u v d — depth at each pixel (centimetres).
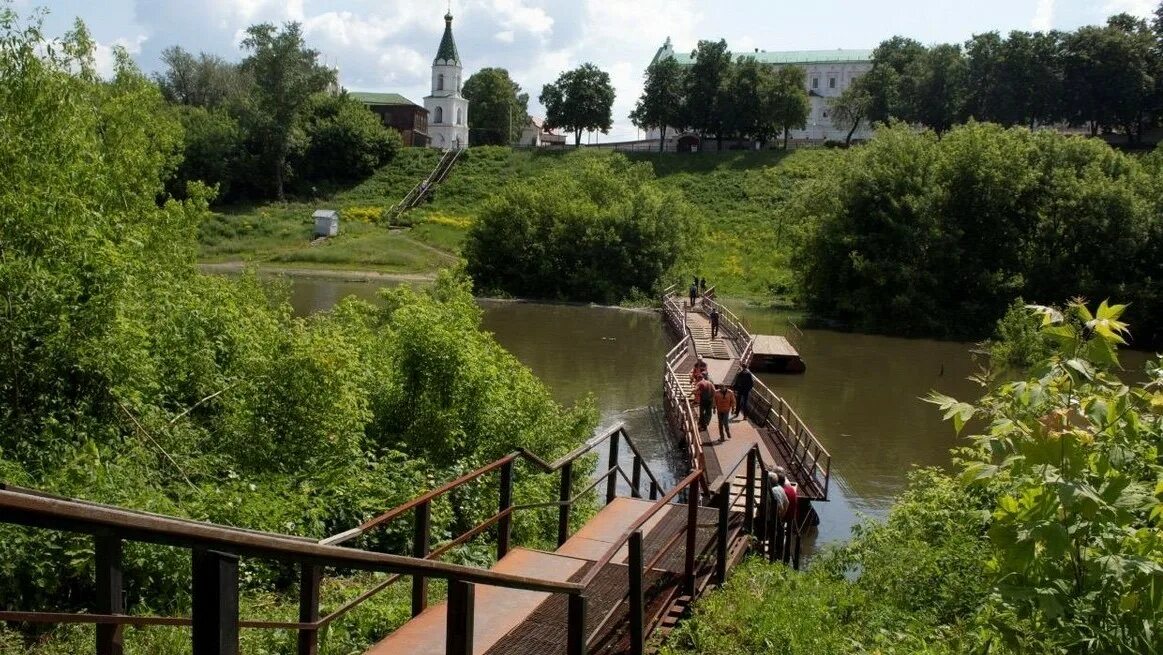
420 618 614
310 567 507
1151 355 4491
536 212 6188
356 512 924
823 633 740
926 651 667
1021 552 430
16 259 857
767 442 2153
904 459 2209
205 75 10231
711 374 3203
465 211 8150
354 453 1012
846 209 5241
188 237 1659
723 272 6506
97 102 1562
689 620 726
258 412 1010
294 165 8825
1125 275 4966
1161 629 429
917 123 9481
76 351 850
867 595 880
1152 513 427
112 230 1097
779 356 3384
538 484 1201
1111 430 443
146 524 235
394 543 935
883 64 9612
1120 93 8300
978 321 4944
